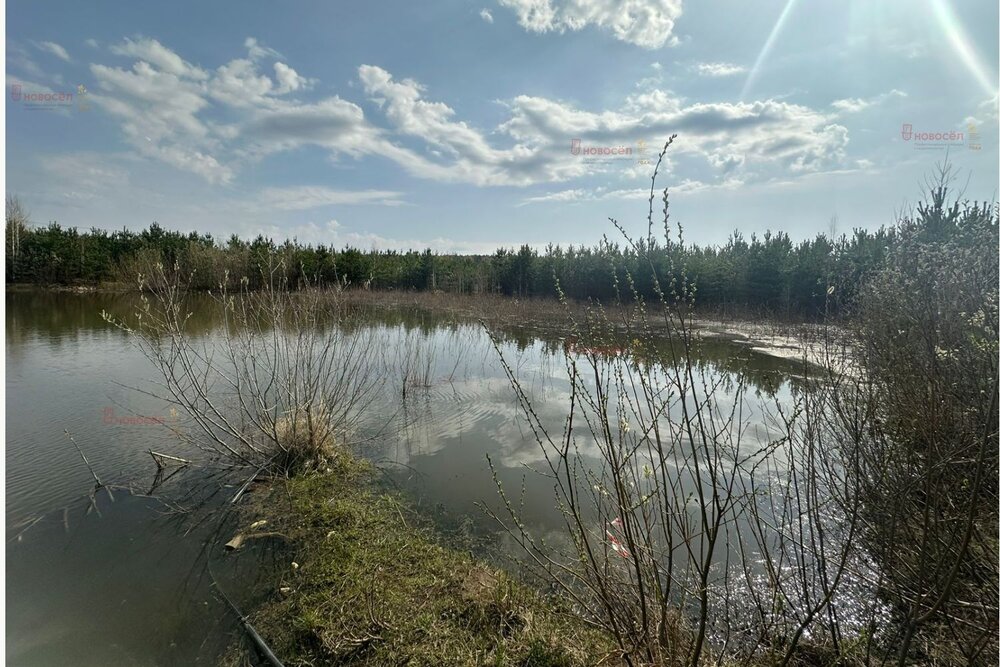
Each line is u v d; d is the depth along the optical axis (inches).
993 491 99.3
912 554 94.3
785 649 97.8
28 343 434.6
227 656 100.0
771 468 182.5
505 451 215.0
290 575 124.0
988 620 82.7
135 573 126.3
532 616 106.9
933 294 166.1
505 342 518.9
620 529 91.7
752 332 593.9
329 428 202.8
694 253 856.9
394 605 110.7
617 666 88.9
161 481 177.0
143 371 332.5
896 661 92.3
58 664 98.5
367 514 155.2
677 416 249.1
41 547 136.9
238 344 247.6
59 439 212.2
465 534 146.6
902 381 127.1
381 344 424.8
